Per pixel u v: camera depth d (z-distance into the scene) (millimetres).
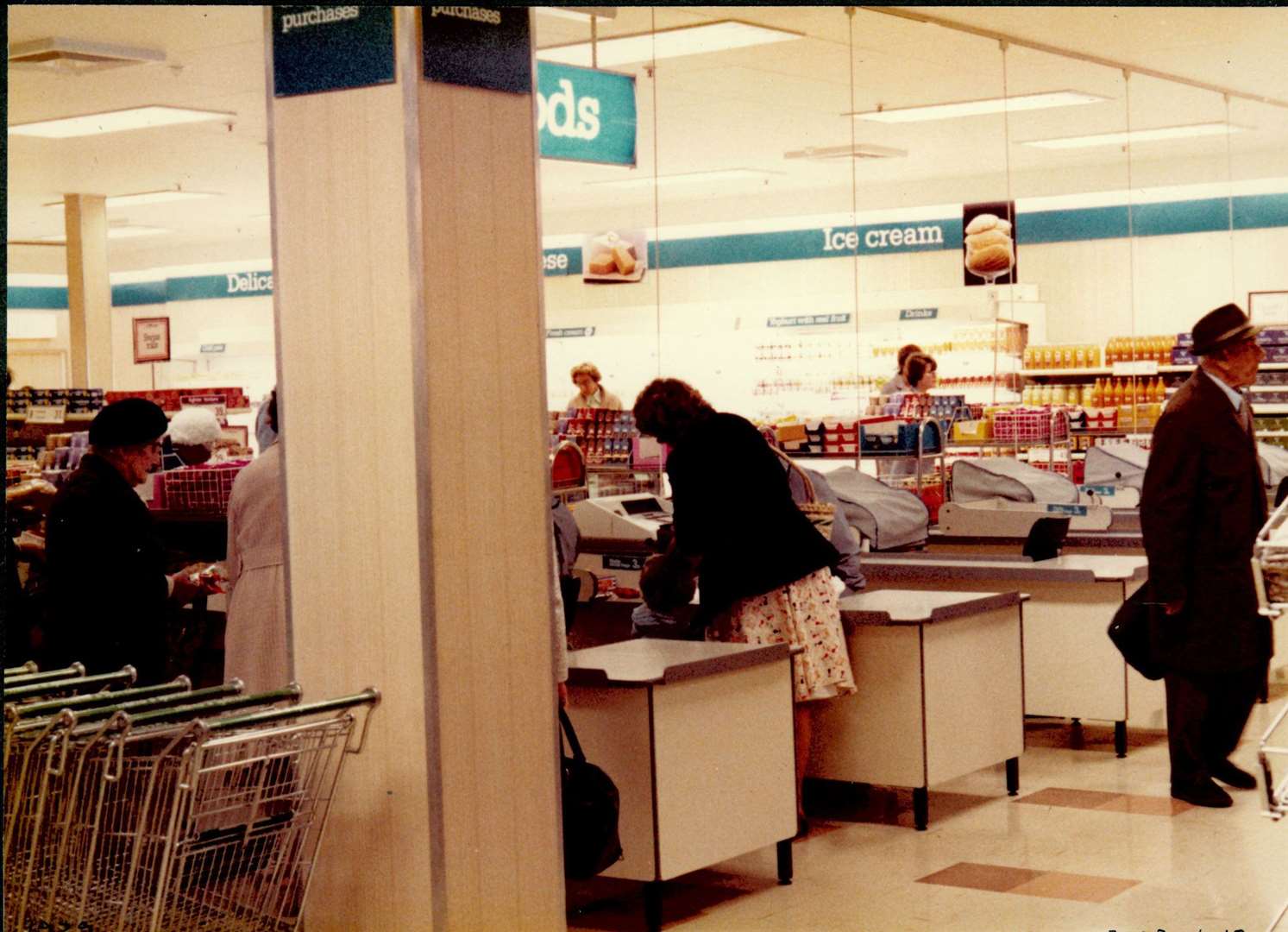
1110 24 9297
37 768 3219
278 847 3307
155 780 3104
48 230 17719
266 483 4742
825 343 15055
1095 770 6352
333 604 3836
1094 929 4359
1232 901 4559
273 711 3250
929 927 4434
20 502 7125
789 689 4984
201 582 5301
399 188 3672
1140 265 14664
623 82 7816
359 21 3701
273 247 3893
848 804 5945
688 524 5090
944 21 9016
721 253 16578
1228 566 5352
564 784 4094
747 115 11898
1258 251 14195
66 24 8438
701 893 4875
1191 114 12344
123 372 20141
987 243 13016
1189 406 5312
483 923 3797
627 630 6625
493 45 3836
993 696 5840
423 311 3652
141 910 3131
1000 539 7551
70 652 4742
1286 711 3203
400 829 3744
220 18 8328
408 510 3699
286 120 3846
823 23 8930
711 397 15711
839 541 5914
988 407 11391
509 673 3877
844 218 15953
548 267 17484
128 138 11906
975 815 5699
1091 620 6570
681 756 4555
